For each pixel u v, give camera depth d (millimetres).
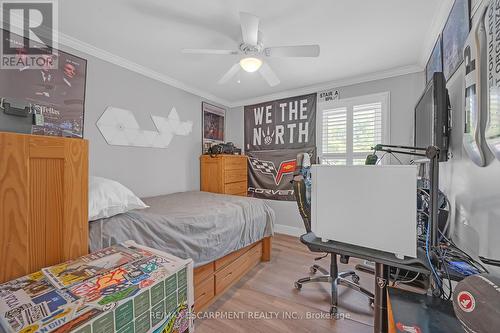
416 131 2021
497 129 945
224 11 1712
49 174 860
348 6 1647
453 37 1559
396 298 1002
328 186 1127
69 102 2102
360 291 1754
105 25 1887
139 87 2730
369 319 1595
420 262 929
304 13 1724
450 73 1615
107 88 2404
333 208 1116
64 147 899
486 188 1116
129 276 818
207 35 2039
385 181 974
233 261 2078
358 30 1948
